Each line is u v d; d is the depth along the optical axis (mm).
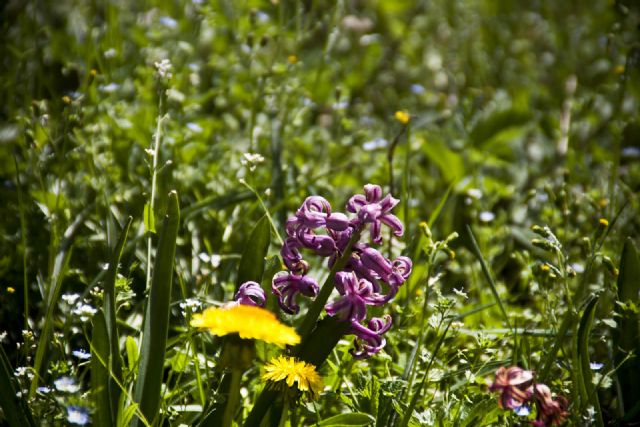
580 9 8086
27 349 2891
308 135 5340
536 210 4973
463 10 7883
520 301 4332
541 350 3203
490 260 4402
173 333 3539
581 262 4305
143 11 6309
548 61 7641
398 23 7676
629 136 5641
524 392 2512
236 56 5812
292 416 2805
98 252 3859
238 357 2377
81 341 3498
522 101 6289
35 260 3844
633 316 3043
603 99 6273
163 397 2801
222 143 4871
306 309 3635
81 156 4277
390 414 2883
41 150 4215
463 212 4855
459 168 5203
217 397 2660
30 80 5145
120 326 3494
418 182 5121
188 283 3768
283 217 4219
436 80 7105
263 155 4938
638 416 3092
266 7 6363
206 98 5266
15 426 2549
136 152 4566
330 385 3135
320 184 4727
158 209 4027
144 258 3641
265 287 2947
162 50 5762
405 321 3299
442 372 3104
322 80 5969
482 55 7320
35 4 5453
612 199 4125
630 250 3121
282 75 5293
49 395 2705
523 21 8078
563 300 3945
